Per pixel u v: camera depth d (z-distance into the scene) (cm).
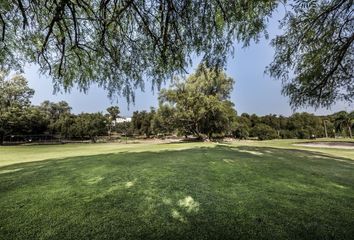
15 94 3697
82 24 465
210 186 553
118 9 396
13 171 777
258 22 384
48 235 334
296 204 444
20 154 1490
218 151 1232
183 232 338
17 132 3841
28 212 410
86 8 435
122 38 454
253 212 405
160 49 412
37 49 511
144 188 535
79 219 380
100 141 4297
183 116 3031
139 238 323
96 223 366
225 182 591
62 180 622
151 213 400
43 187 558
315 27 393
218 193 504
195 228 349
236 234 333
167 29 369
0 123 3512
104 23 393
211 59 414
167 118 3175
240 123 3847
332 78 393
